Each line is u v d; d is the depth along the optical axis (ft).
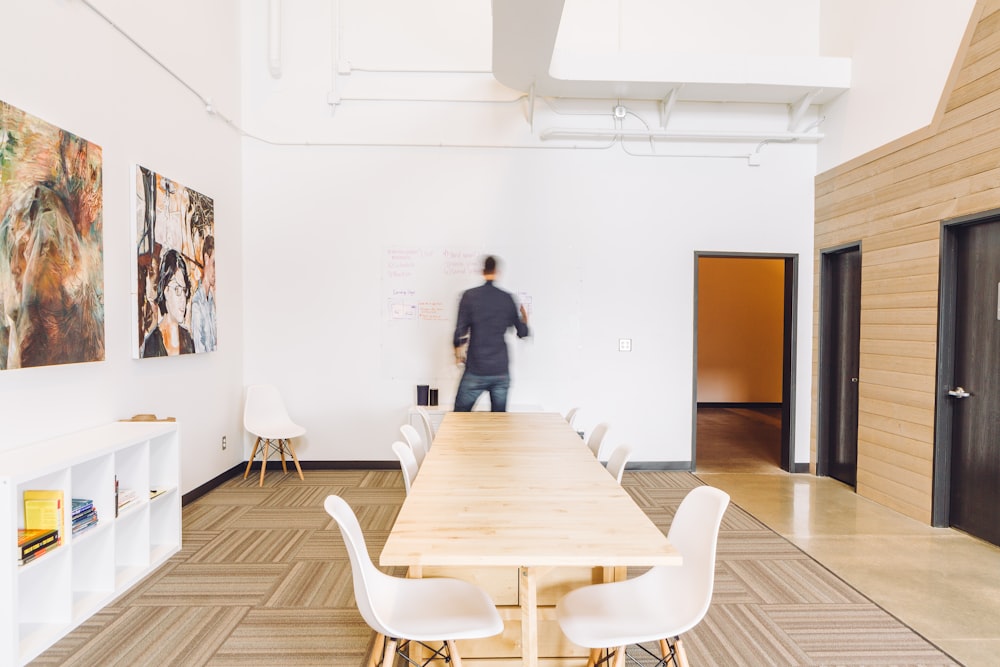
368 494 13.66
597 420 16.33
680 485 14.80
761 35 16.25
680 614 5.34
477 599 5.71
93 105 9.59
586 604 5.64
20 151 7.80
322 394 16.06
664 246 16.26
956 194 10.99
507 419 11.24
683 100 15.98
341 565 9.59
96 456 7.89
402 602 5.64
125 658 6.87
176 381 12.38
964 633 7.55
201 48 13.38
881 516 12.30
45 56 8.50
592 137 15.98
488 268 13.38
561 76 14.16
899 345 12.58
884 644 7.28
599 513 5.67
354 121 15.87
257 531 11.15
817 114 16.07
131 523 9.19
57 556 7.38
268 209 15.85
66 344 8.71
